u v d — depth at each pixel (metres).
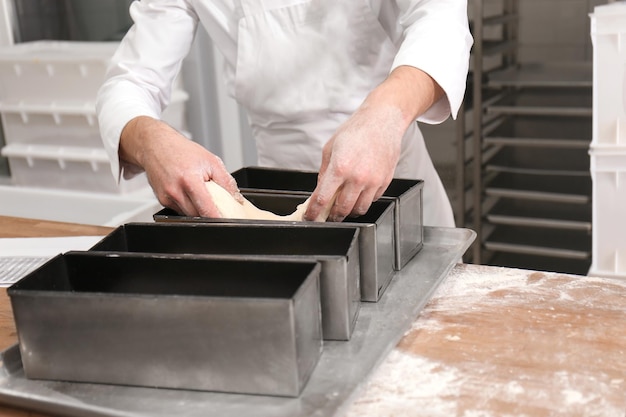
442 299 0.96
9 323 0.97
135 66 1.33
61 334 0.75
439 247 1.11
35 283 0.78
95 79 2.36
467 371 0.77
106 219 2.06
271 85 1.35
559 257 2.72
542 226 2.63
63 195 2.10
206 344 0.72
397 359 0.81
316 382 0.74
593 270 1.83
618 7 1.68
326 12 1.27
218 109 2.66
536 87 2.70
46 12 2.78
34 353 0.77
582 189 2.63
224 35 1.38
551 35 2.74
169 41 1.36
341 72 1.31
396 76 1.03
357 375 0.75
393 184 1.09
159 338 0.73
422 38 1.08
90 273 0.83
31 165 2.60
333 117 1.36
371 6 1.27
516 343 0.83
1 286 1.09
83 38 2.79
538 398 0.72
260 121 1.45
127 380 0.75
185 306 0.71
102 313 0.73
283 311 0.68
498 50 2.63
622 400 0.71
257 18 1.31
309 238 0.90
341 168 0.90
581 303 0.93
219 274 0.80
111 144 1.18
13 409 0.76
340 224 0.89
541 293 0.96
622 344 0.81
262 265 0.78
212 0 1.35
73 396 0.74
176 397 0.73
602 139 1.75
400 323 0.86
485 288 0.99
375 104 0.97
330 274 0.80
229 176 1.05
